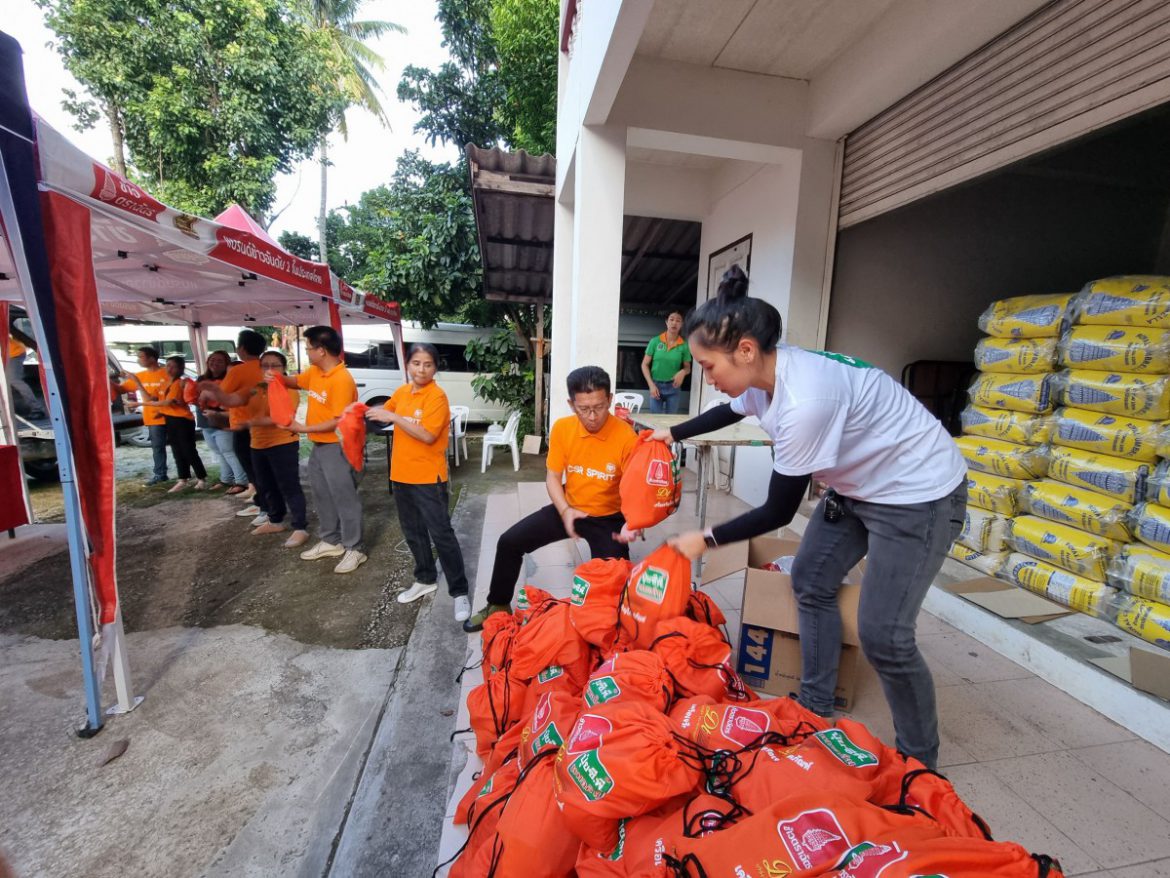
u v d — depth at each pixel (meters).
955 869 0.85
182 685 2.49
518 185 5.14
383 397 9.92
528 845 1.21
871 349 4.35
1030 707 2.07
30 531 4.71
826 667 1.87
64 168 2.02
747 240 4.84
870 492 1.52
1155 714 1.86
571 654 1.81
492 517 4.68
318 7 14.28
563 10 4.21
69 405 2.06
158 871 1.59
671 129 3.62
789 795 1.09
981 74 2.77
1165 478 2.22
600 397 2.20
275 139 11.77
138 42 10.05
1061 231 4.58
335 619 3.11
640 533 2.22
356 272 20.41
